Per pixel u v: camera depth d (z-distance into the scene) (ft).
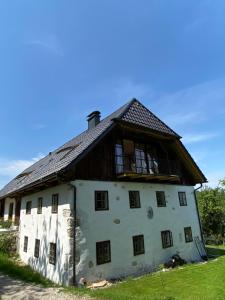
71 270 32.48
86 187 37.04
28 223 50.57
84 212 35.68
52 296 23.80
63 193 37.37
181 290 28.76
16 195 60.59
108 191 39.65
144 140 49.73
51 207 40.75
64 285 31.45
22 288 26.61
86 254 34.12
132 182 44.04
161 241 45.37
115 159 42.11
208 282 31.37
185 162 58.08
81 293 24.90
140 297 24.27
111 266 36.11
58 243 36.35
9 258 51.60
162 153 53.21
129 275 37.78
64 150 51.88
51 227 39.63
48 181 38.34
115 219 39.06
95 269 34.35
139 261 40.01
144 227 43.11
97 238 35.96
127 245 39.32
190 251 50.96
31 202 50.90
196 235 54.44
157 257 43.29
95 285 32.35
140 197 44.45
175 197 52.70
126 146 50.06
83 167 37.65
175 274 37.24
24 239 51.47
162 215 47.65
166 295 26.48
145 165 48.47
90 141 38.50
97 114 56.85
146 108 53.42
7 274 33.37
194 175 59.47
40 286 27.63
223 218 91.04
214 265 42.34
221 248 71.41
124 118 43.65
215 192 93.86
